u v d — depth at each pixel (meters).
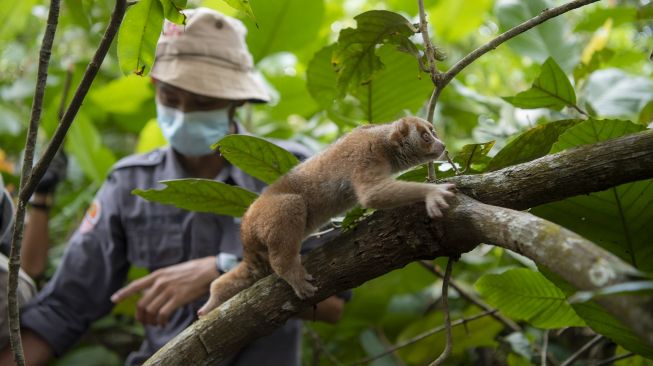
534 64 4.72
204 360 2.59
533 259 1.78
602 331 2.28
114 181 4.23
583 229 2.33
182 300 3.58
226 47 3.93
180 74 3.79
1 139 6.24
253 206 2.90
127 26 2.42
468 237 2.16
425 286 4.77
